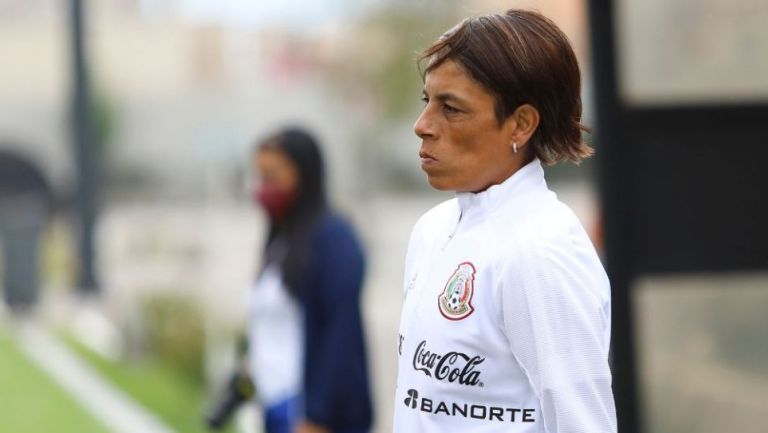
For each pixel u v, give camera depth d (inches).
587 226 1448.1
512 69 345.7
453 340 347.3
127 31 4803.2
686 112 692.7
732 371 705.0
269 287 630.5
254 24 3855.8
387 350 1724.9
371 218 3725.4
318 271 603.2
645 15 693.9
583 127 365.1
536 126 352.8
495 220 351.6
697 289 700.0
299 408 621.9
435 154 355.9
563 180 3535.9
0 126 4643.2
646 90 693.9
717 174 693.3
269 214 645.9
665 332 701.9
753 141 692.1
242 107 3875.5
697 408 705.0
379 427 1190.9
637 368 698.2
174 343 1626.5
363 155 3909.9
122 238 3501.5
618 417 701.3
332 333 596.1
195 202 4498.0
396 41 3585.1
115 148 4808.1
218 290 2255.2
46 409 1390.3
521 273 337.7
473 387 345.7
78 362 1718.8
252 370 653.9
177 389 1520.7
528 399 344.2
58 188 4675.2
